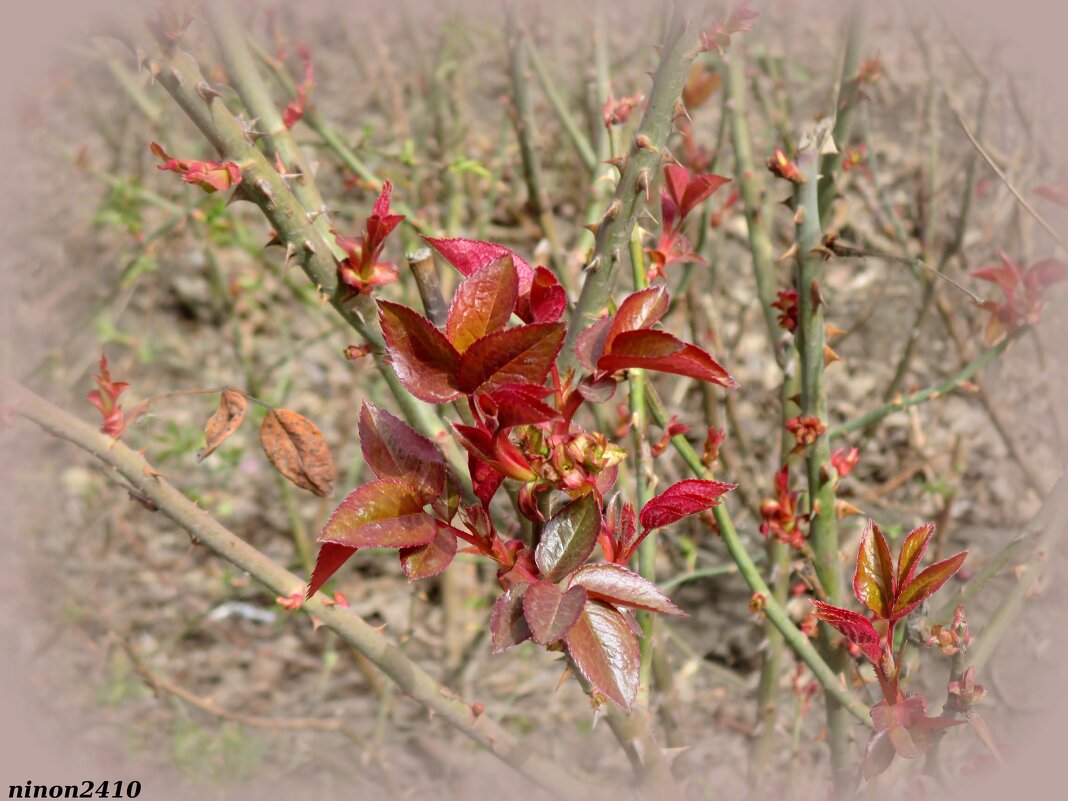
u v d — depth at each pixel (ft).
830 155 5.14
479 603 8.91
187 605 10.01
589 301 3.42
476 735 3.95
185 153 10.80
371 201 10.58
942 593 8.57
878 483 10.14
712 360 2.52
